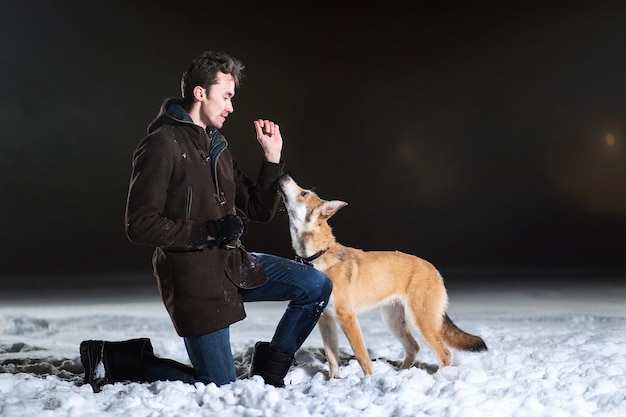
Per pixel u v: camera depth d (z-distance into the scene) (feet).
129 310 35.99
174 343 22.72
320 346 23.07
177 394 13.79
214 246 14.69
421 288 18.75
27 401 13.60
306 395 14.14
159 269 14.74
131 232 13.91
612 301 36.73
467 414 11.91
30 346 22.94
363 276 18.13
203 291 14.47
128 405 13.14
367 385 14.37
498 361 17.83
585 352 18.58
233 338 25.29
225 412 12.56
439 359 18.51
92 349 15.55
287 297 15.65
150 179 14.11
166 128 14.65
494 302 37.14
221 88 15.06
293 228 18.42
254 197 16.52
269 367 15.69
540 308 33.55
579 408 12.43
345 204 18.11
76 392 14.26
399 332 19.54
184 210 14.57
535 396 13.25
